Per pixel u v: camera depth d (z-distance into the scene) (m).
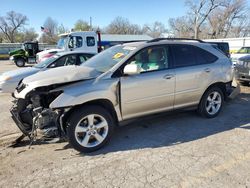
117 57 4.36
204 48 5.17
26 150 4.03
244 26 53.81
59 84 3.77
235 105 6.38
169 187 2.95
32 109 3.88
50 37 69.12
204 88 5.05
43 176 3.25
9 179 3.19
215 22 51.91
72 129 3.72
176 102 4.74
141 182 3.07
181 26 57.59
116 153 3.85
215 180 3.08
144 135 4.51
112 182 3.08
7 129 5.00
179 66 4.71
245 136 4.39
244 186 2.96
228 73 5.38
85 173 3.30
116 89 4.00
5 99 7.72
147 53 4.37
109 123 4.00
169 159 3.61
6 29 82.00
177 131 4.66
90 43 15.31
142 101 4.28
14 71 7.91
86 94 3.72
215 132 4.58
